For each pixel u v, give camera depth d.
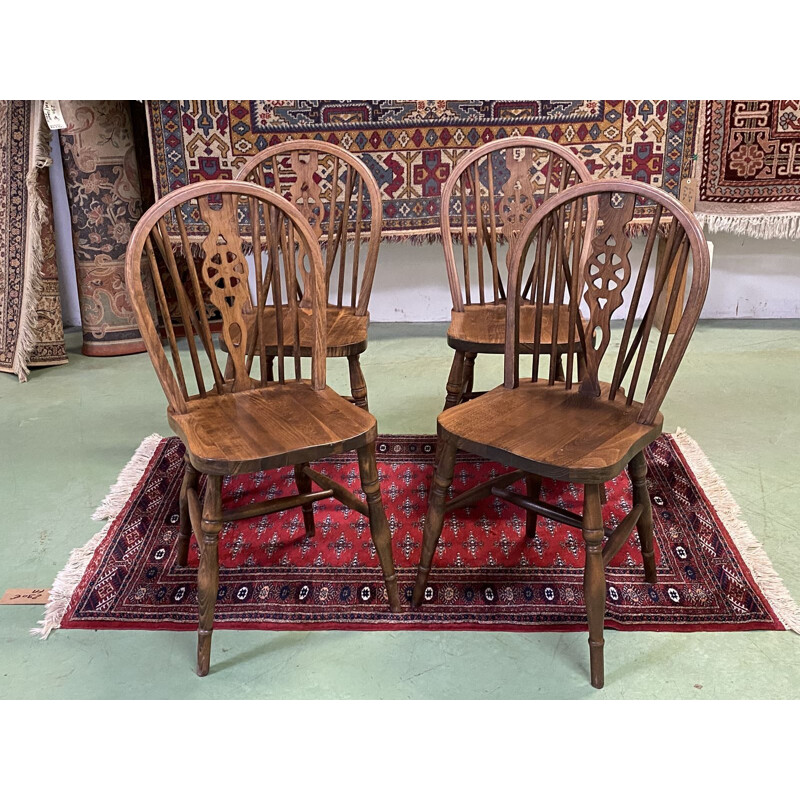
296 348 1.85
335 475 2.38
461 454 2.51
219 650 1.64
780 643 1.63
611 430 1.57
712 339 3.47
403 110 3.13
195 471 1.74
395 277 3.82
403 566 1.92
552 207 1.64
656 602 1.76
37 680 1.55
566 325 2.15
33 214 3.04
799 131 3.11
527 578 1.86
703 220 3.25
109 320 3.41
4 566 1.93
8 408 2.89
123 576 1.88
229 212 1.66
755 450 2.44
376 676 1.56
